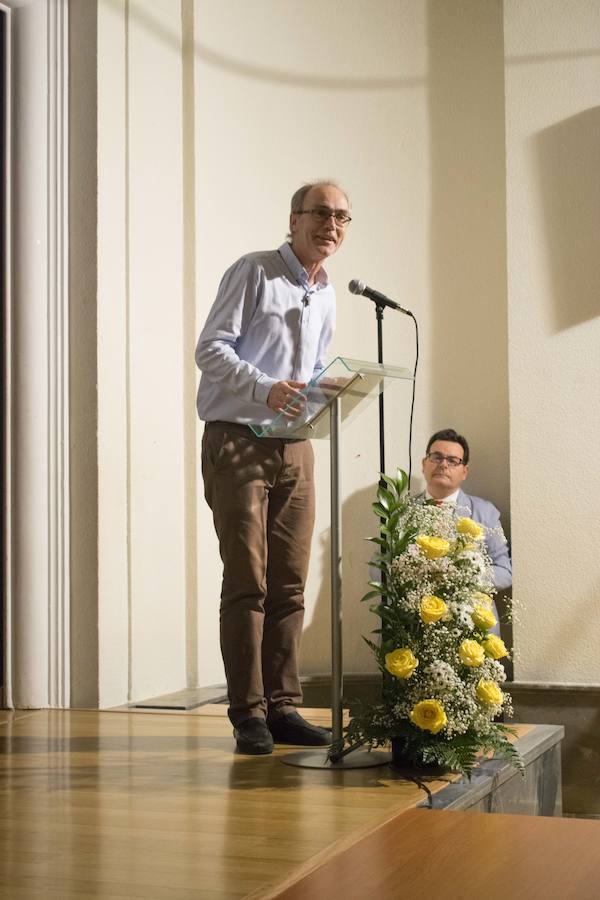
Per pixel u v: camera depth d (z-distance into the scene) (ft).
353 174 17.06
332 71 16.94
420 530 9.47
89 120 13.61
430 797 8.29
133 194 14.16
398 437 17.20
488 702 8.89
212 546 15.39
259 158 16.21
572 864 6.44
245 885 6.09
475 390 17.20
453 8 17.33
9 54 13.42
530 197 16.40
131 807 7.95
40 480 13.39
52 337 13.50
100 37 13.66
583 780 15.74
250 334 10.22
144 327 14.32
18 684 13.16
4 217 13.35
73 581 13.47
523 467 16.26
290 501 10.36
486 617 9.12
